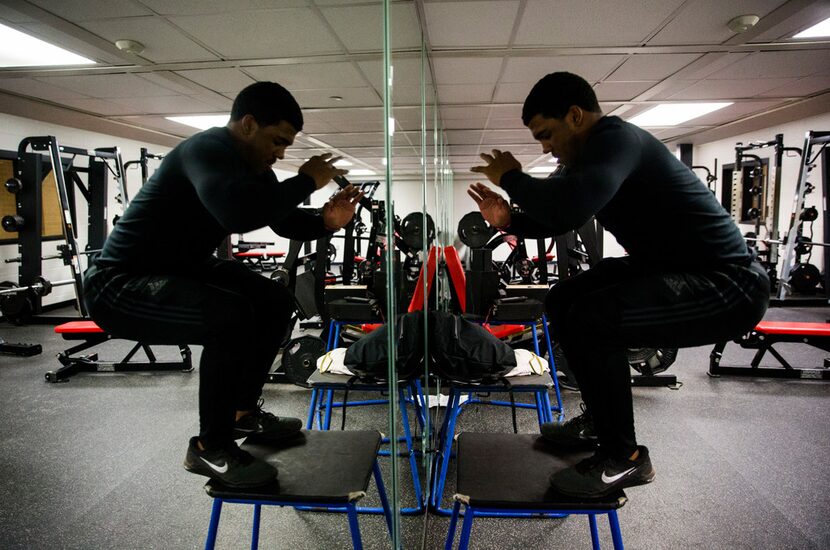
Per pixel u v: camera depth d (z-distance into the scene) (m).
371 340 1.90
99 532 1.79
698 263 1.12
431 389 3.10
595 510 1.12
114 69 2.33
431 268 2.66
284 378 3.16
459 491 1.16
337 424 2.78
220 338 1.11
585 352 1.16
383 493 1.40
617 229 1.24
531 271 5.07
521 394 3.46
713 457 2.44
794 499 2.05
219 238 1.23
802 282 6.48
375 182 3.96
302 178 1.02
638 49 3.83
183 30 1.95
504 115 5.94
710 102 5.70
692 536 1.81
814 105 5.91
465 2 2.99
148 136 4.25
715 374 3.76
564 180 1.00
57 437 2.64
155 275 1.12
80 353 4.48
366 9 1.90
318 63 2.22
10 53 2.10
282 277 3.32
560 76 1.17
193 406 3.12
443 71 4.29
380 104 2.35
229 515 1.91
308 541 1.75
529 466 1.29
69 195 5.45
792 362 4.23
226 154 1.03
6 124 4.86
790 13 3.23
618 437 1.14
